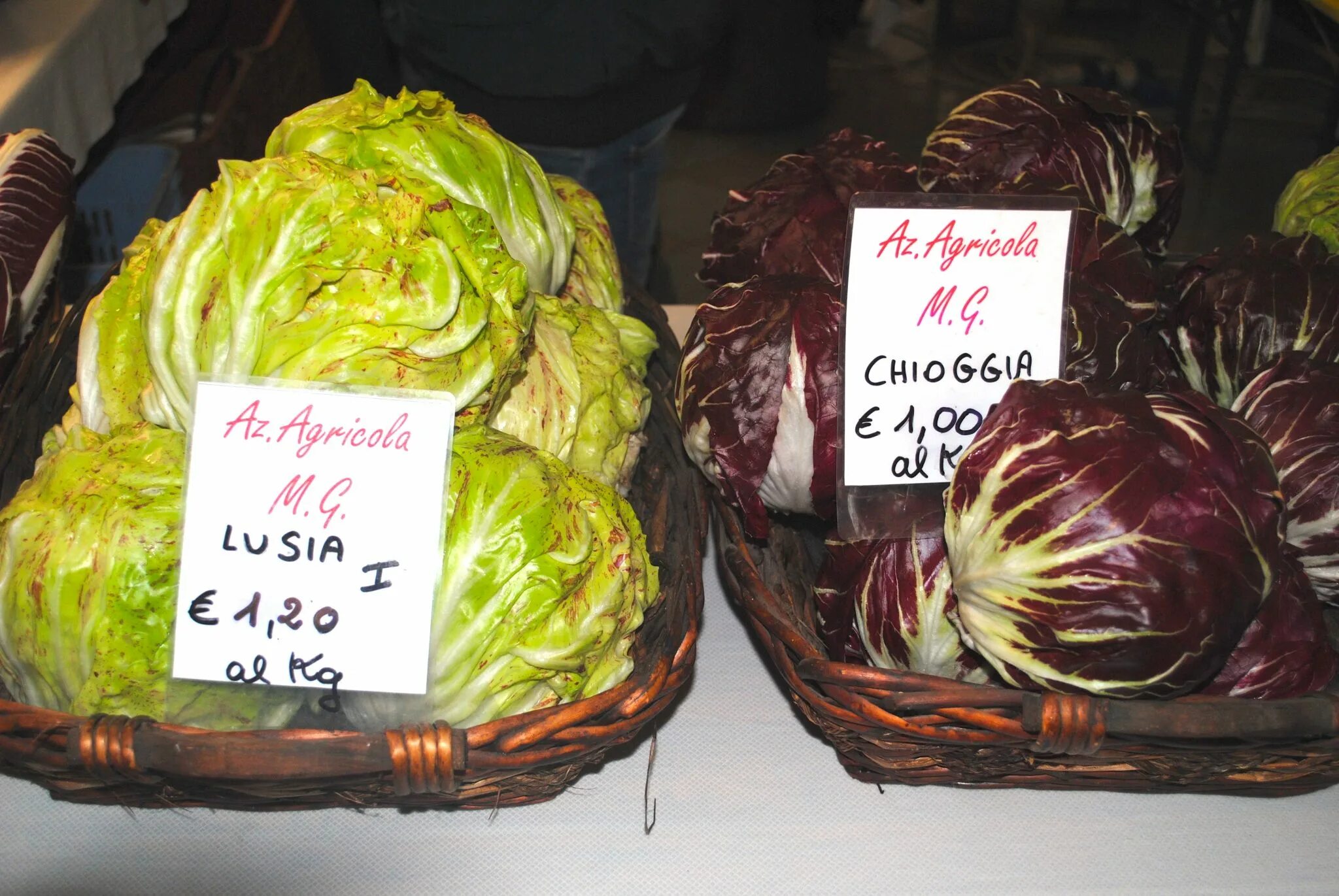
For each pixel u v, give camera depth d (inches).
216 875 25.4
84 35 47.9
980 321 27.8
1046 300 27.9
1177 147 35.5
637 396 31.7
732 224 33.1
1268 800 27.7
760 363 28.6
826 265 31.1
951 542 26.3
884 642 27.7
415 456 24.8
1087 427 25.5
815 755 28.2
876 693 25.0
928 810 27.3
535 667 25.0
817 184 32.5
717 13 48.6
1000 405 26.9
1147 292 30.4
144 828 26.0
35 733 23.8
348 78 54.2
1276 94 107.0
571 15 45.8
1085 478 24.9
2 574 24.7
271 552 24.7
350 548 24.7
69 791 25.2
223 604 24.6
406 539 24.7
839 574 28.9
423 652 24.6
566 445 29.3
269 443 24.8
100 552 24.4
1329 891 26.1
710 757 28.0
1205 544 24.8
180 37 65.4
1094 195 34.1
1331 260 31.7
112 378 27.8
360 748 23.5
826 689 25.5
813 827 26.8
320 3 50.5
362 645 24.7
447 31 46.4
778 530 31.1
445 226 26.4
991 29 120.2
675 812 26.9
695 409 29.4
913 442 27.9
